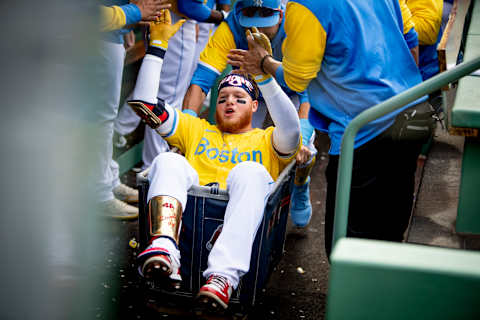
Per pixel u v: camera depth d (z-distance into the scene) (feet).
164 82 13.17
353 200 8.08
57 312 2.16
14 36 1.94
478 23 11.12
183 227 8.09
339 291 3.64
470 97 8.13
